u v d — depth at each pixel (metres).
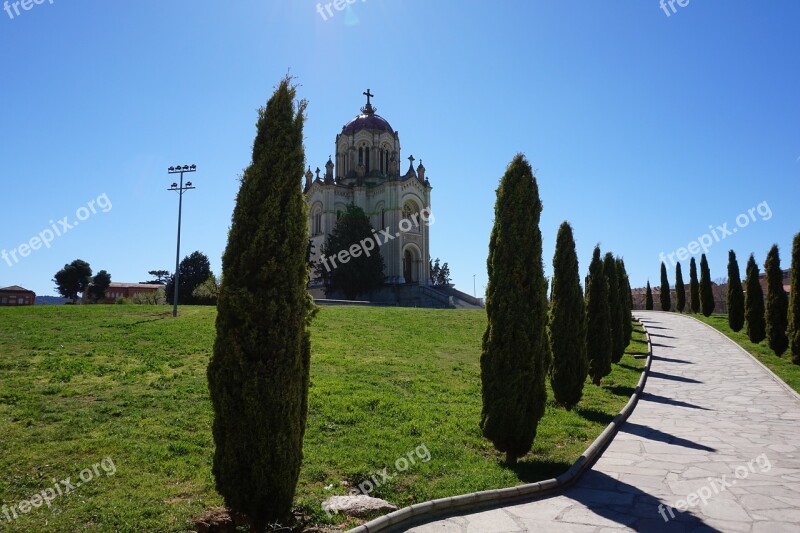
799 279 23.77
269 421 6.58
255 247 6.86
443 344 24.28
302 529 6.76
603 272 19.56
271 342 6.72
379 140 81.31
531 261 10.41
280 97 7.38
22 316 26.69
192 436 10.16
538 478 8.80
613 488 8.59
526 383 9.88
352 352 20.55
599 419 13.56
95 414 11.27
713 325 39.09
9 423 10.51
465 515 7.33
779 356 26.34
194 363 17.36
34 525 6.59
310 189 78.50
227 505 6.64
